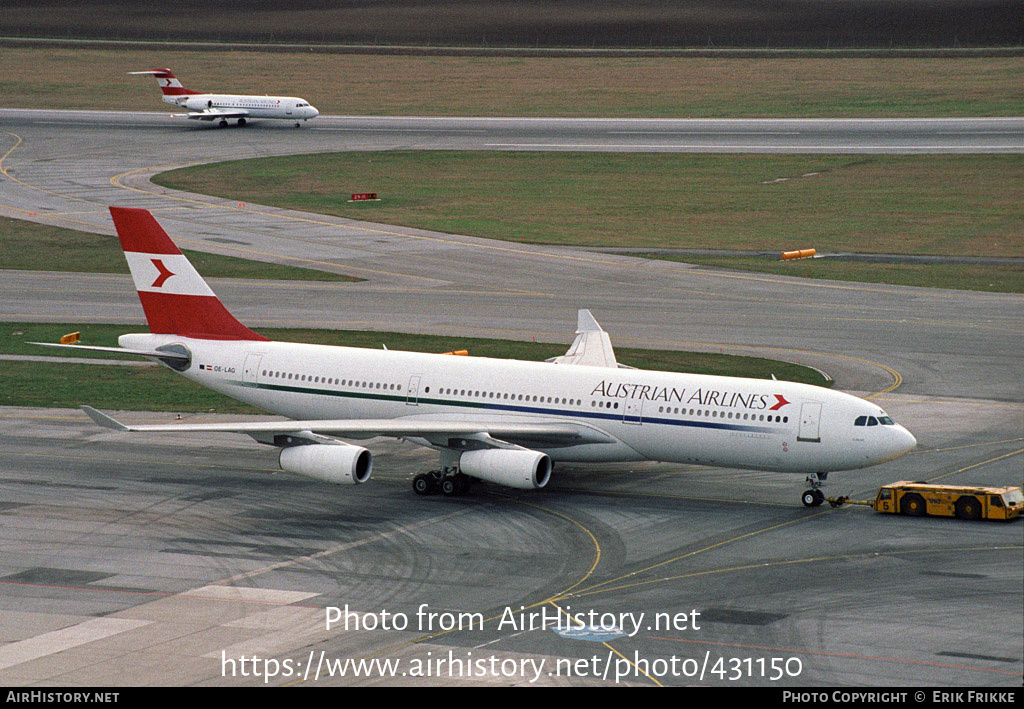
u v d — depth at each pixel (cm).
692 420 15975
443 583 13050
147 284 19250
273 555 14112
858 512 15688
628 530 15000
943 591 12469
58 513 15875
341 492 17050
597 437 16512
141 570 13562
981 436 19362
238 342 18900
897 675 10319
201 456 19138
